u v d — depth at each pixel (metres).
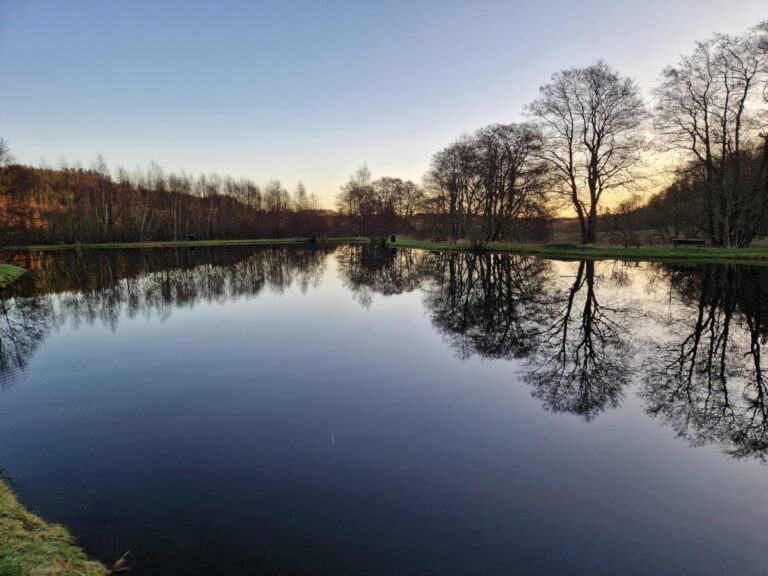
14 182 37.50
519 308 14.65
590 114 30.36
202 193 82.06
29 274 27.02
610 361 8.93
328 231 89.75
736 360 8.80
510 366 8.74
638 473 4.89
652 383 7.69
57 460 5.20
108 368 8.87
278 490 4.55
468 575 3.37
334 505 4.29
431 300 16.75
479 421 6.25
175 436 5.84
